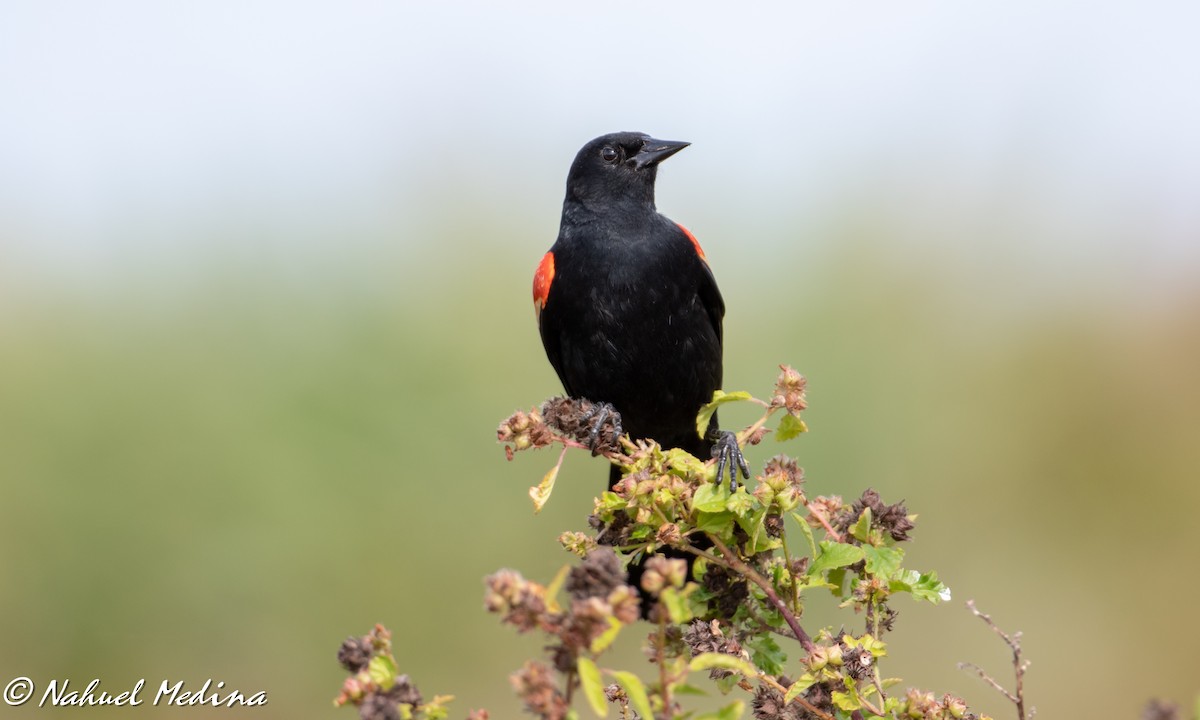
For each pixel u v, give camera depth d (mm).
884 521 6008
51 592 13312
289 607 13492
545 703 3961
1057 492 15914
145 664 13359
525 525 14148
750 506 5789
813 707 5488
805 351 15773
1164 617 14570
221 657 13398
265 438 13836
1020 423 16047
